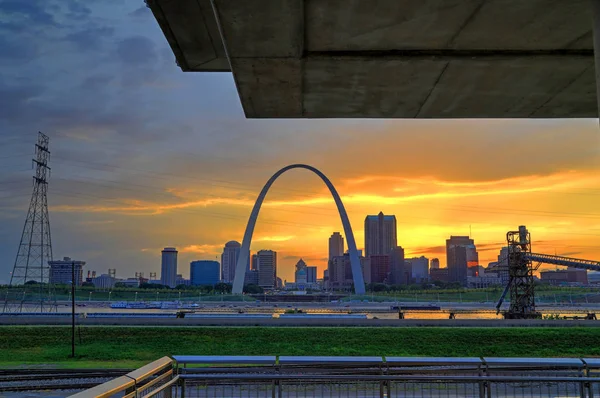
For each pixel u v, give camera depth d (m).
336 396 10.77
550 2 5.66
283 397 10.55
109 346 47.44
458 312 89.75
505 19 6.06
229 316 67.06
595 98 8.24
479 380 8.65
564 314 85.81
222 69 8.43
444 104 8.59
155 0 6.15
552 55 6.86
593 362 8.69
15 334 50.16
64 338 49.53
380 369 8.93
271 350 45.97
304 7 5.72
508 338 48.16
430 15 5.93
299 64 7.02
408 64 7.09
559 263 75.38
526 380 8.65
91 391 4.54
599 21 5.59
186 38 7.17
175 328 51.97
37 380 27.77
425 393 10.98
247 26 5.93
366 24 6.13
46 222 107.50
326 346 46.72
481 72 7.36
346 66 7.13
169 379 7.53
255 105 8.72
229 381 9.05
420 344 47.09
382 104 8.60
